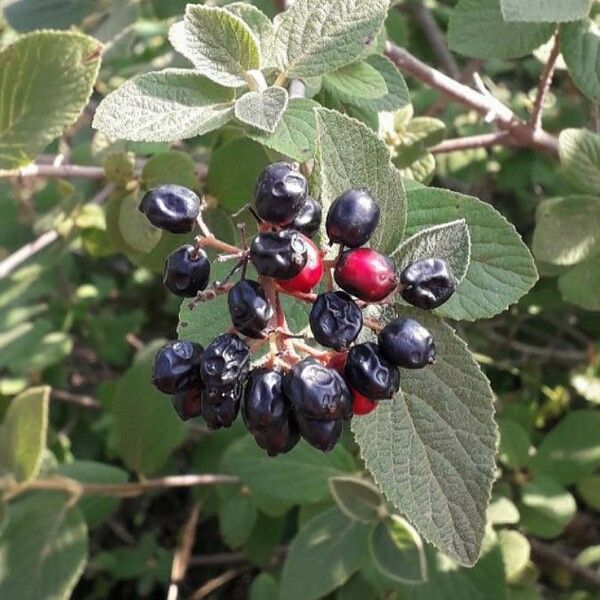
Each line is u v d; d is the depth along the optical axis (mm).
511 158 299
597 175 199
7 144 166
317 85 174
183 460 354
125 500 365
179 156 207
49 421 327
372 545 205
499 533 234
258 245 112
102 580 354
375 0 146
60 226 261
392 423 128
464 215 137
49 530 232
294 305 131
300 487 231
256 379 113
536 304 263
